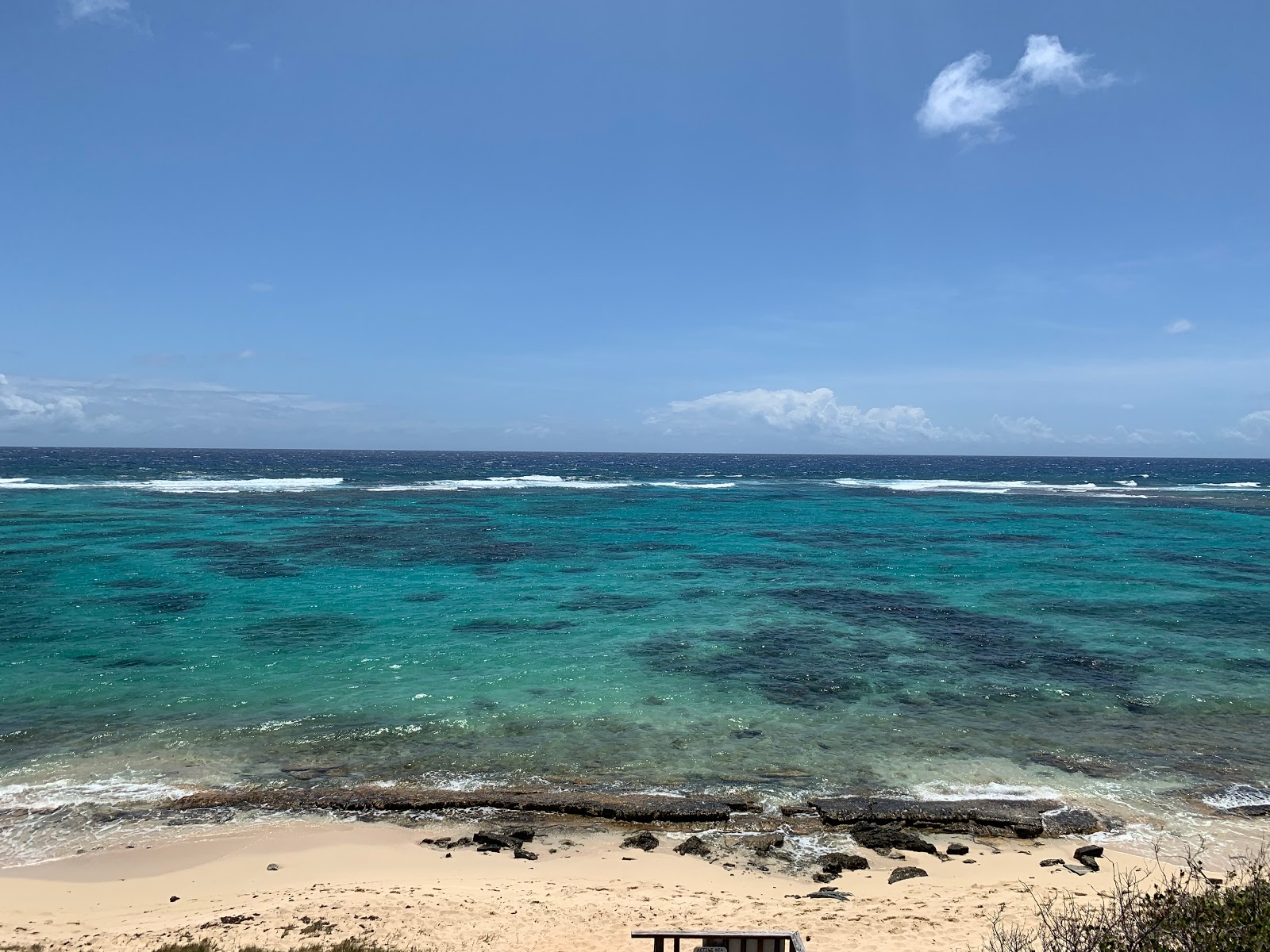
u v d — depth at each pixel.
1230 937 5.98
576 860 10.07
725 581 28.50
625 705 15.49
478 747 13.38
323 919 8.26
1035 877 9.55
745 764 12.88
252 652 18.61
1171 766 12.91
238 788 11.80
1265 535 42.09
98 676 16.64
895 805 11.38
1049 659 18.86
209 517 44.22
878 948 7.50
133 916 8.44
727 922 8.18
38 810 11.01
